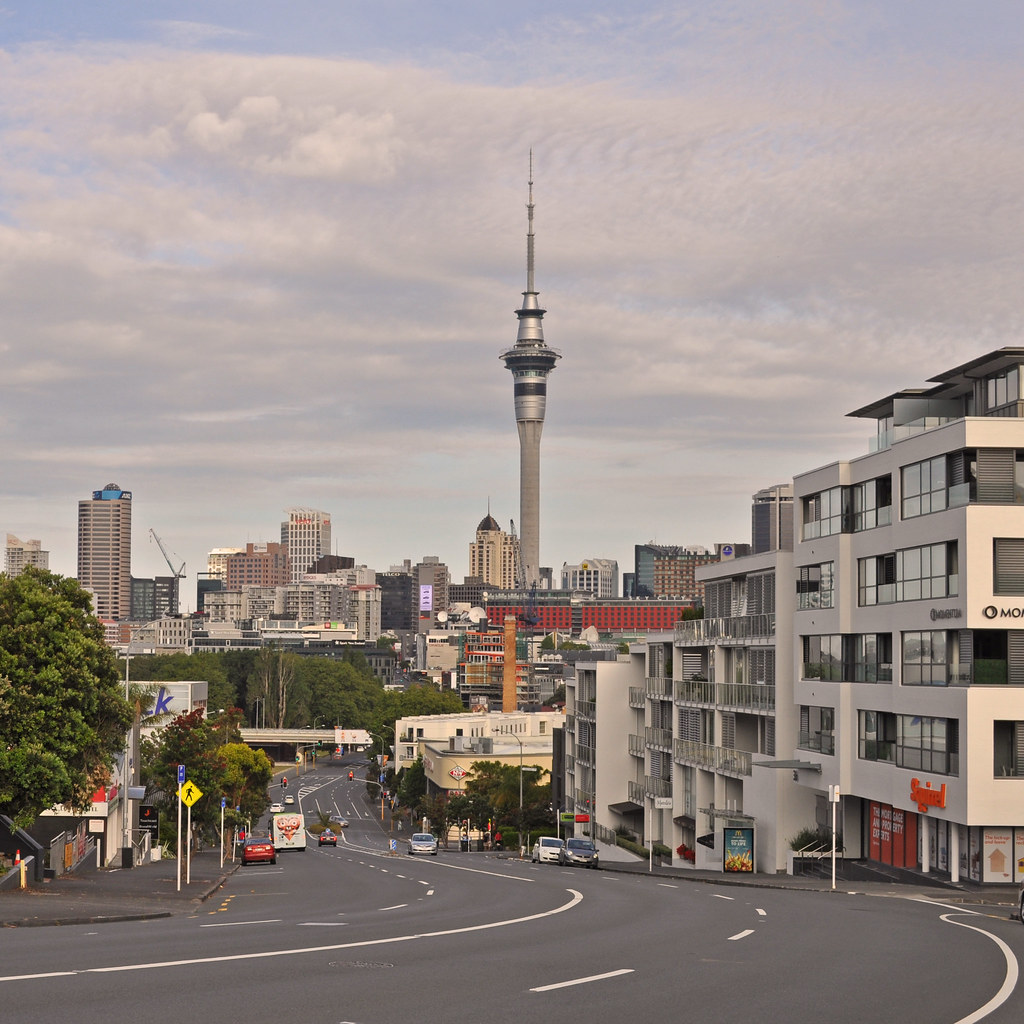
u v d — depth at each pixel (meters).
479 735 194.75
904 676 49.84
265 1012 14.30
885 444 53.06
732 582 71.25
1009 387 49.84
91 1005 14.41
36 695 43.97
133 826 73.75
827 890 44.34
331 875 55.25
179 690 138.12
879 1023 14.76
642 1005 15.59
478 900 35.81
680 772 76.88
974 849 44.62
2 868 40.47
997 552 44.81
